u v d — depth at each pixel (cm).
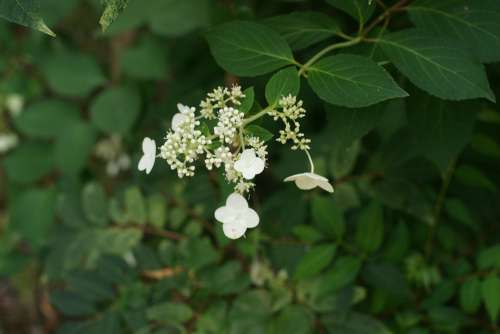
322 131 94
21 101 119
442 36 66
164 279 86
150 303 86
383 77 61
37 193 107
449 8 66
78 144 105
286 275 85
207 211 90
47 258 93
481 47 65
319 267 81
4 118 121
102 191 92
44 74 110
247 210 61
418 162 86
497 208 90
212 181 90
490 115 85
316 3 87
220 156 60
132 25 93
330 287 81
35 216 106
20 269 104
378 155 88
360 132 66
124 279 87
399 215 90
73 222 93
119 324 85
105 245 90
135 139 102
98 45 116
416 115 72
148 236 94
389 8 68
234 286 85
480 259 82
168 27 93
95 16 114
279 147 95
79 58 104
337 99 61
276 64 64
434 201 88
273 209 90
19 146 110
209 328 84
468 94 62
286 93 62
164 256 87
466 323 83
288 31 69
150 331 85
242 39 65
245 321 83
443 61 63
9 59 109
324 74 62
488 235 92
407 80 72
